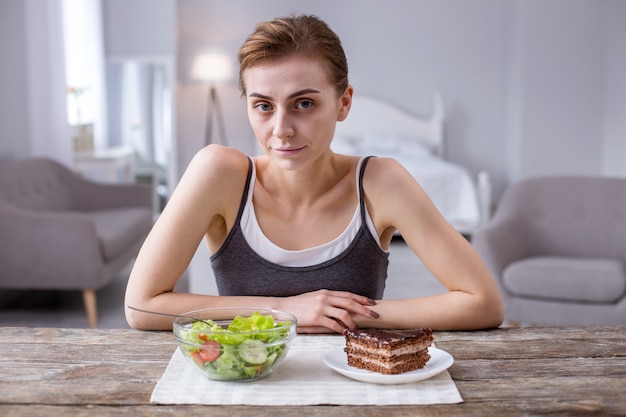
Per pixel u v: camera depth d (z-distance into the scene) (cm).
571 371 117
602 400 105
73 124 638
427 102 783
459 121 784
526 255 368
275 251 148
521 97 734
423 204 150
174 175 700
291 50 126
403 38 775
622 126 689
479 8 772
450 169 616
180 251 146
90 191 530
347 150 707
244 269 151
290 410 101
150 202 537
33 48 527
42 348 127
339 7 771
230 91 770
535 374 115
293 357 123
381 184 150
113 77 695
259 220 150
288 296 151
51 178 507
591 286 329
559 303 336
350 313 139
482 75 779
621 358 123
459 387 110
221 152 153
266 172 153
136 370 117
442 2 771
